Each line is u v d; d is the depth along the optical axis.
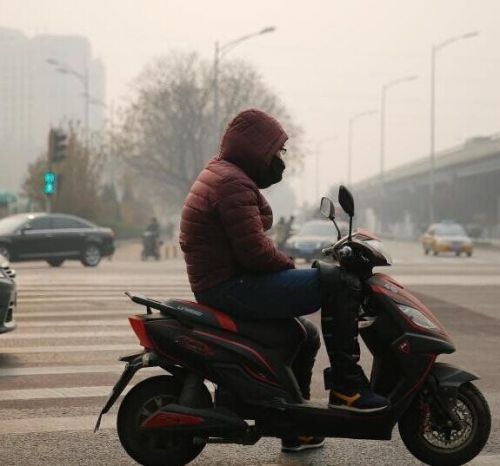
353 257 8.68
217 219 8.56
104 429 10.57
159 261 52.03
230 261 8.60
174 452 8.65
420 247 87.75
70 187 66.75
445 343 8.62
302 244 49.56
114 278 33.19
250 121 8.75
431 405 8.80
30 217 42.66
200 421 8.37
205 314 8.54
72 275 34.97
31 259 42.19
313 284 8.57
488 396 12.73
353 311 8.60
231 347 8.45
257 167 8.76
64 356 15.78
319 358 16.11
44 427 10.66
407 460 9.41
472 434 8.85
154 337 8.41
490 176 142.00
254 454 9.64
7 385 13.20
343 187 8.62
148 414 8.66
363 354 16.53
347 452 9.70
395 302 8.66
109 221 86.12
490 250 84.56
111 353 16.12
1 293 15.28
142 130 105.81
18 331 18.78
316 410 8.51
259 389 8.48
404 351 8.59
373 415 8.53
